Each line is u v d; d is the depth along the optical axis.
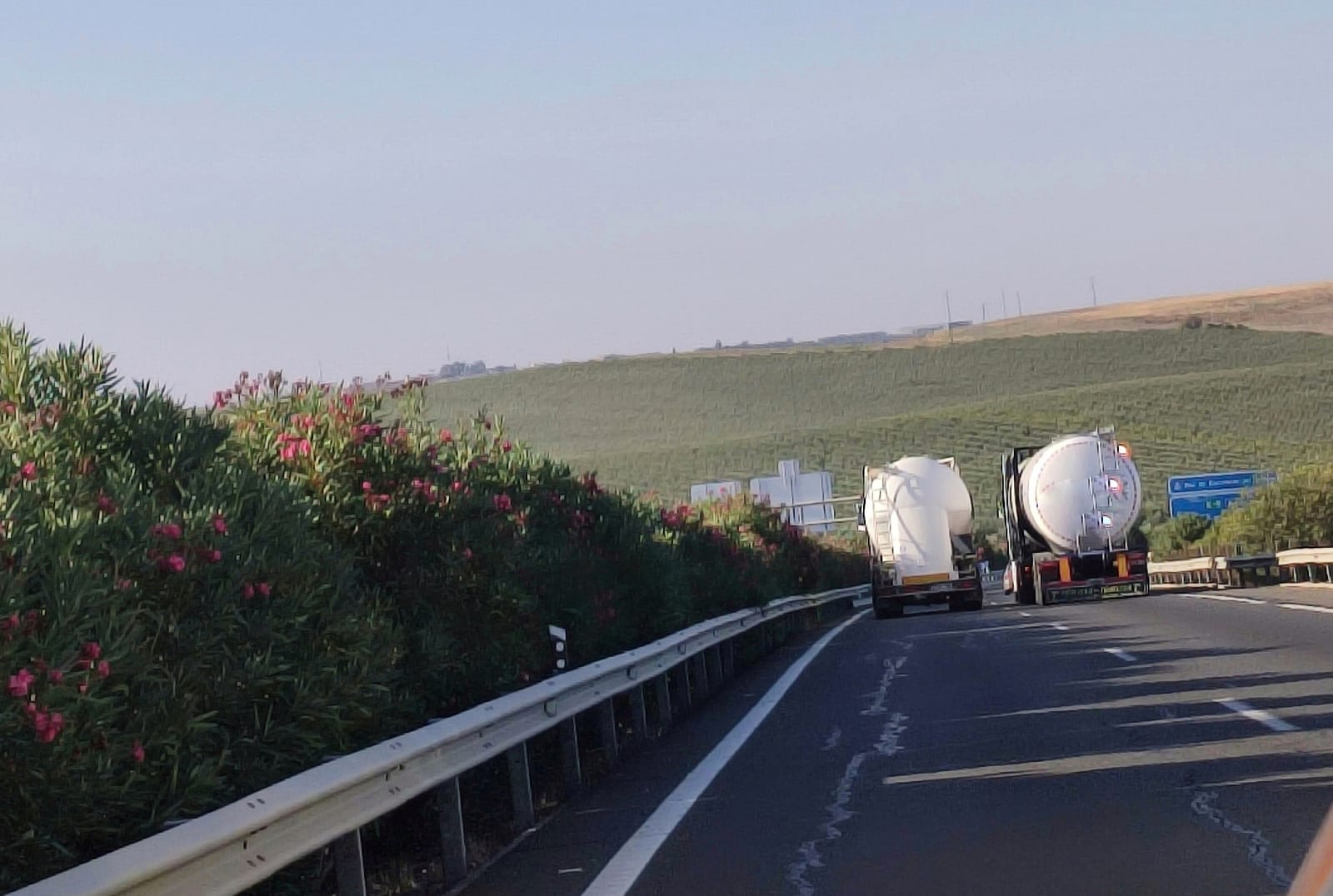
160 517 9.59
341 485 13.71
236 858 7.34
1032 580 47.62
